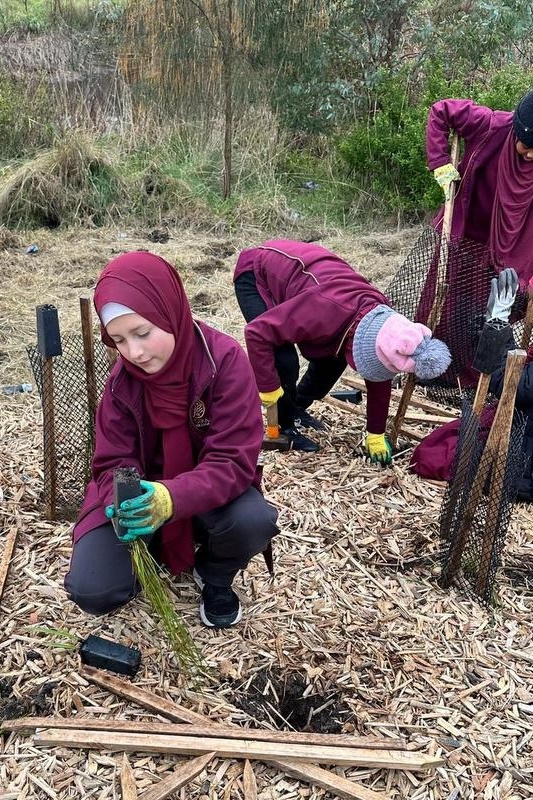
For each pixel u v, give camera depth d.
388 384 3.38
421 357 2.86
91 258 6.17
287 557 2.93
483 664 2.51
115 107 8.27
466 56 7.63
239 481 2.23
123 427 2.34
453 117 3.99
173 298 2.11
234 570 2.48
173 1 6.77
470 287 4.04
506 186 3.97
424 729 2.26
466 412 2.84
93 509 2.36
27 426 3.79
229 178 7.31
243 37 6.92
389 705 2.34
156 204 7.18
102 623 2.55
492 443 2.54
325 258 3.38
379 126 7.15
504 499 2.63
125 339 2.07
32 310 5.25
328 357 3.41
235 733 2.15
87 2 9.21
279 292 3.41
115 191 7.12
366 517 3.20
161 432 2.34
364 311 3.07
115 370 2.31
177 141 7.82
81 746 2.11
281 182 7.82
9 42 9.14
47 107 7.91
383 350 2.90
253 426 2.26
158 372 2.15
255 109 7.91
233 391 2.24
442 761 2.15
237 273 3.63
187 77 7.23
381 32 7.63
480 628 2.65
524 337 3.31
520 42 8.35
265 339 3.20
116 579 2.28
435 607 2.74
